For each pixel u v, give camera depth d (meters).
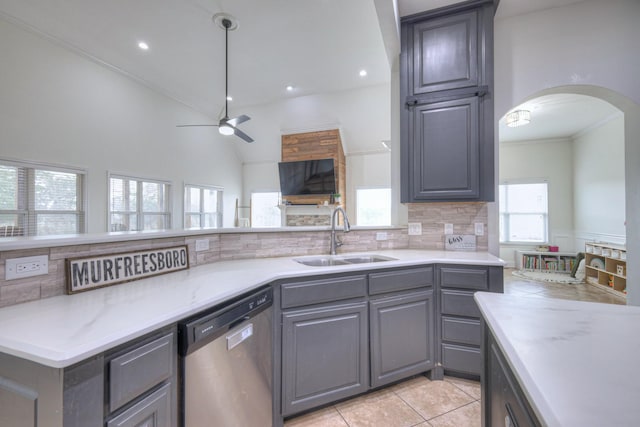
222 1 3.07
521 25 2.45
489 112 2.25
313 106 6.04
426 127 2.39
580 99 4.24
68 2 3.15
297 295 1.59
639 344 0.70
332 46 3.95
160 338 0.90
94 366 0.71
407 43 2.46
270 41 3.84
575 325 0.83
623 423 0.43
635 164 2.33
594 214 5.36
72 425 0.66
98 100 4.48
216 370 1.10
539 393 0.51
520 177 6.47
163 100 5.60
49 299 1.07
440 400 1.83
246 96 5.78
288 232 2.25
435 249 2.67
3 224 3.58
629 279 2.42
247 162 7.92
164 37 3.78
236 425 1.20
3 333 0.76
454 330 2.01
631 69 2.24
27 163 3.69
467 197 2.28
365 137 6.52
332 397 1.68
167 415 0.91
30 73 3.69
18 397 0.70
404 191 2.45
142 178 5.18
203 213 6.73
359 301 1.78
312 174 6.41
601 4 2.29
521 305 1.03
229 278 1.44
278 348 1.54
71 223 4.21
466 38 2.31
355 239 2.53
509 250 6.56
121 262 1.34
